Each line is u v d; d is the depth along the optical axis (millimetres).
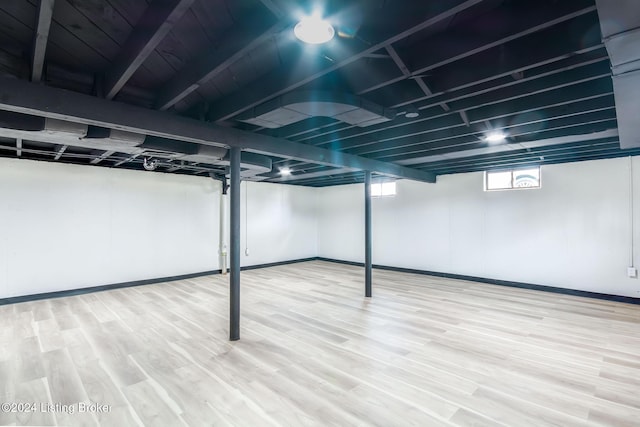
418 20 1621
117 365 3068
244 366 3062
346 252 9469
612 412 2361
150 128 2814
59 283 5602
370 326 4148
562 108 3098
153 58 2248
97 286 6008
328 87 2633
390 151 5039
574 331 3969
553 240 5945
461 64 2381
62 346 3488
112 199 6199
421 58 2119
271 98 2602
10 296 5160
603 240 5461
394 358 3242
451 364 3113
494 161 5770
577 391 2639
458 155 5090
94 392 2613
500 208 6570
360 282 6824
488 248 6719
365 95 2855
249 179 7762
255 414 2340
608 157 5383
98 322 4266
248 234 8477
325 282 6844
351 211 9352
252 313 4688
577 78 2342
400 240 8180
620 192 5324
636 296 5172
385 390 2662
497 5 1771
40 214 5441
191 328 4055
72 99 2391
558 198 5898
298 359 3215
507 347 3500
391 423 2244
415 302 5281
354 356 3285
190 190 7293
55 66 2340
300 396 2570
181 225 7137
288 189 9461
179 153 4004
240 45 1830
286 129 3859
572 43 1891
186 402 2482
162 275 6844
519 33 1723
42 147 4707
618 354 3318
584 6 1512
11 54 2170
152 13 1660
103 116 2543
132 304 5141
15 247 5215
